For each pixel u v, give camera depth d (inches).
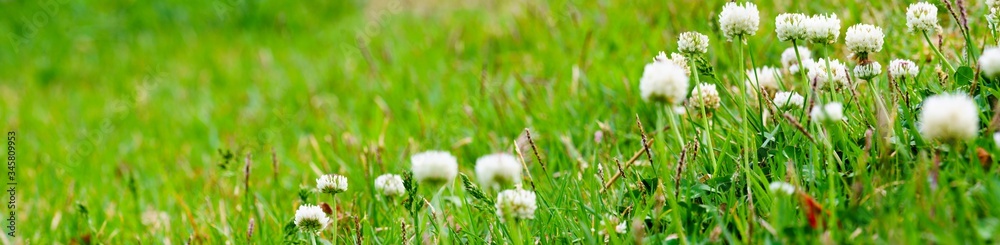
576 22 198.2
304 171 151.6
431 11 298.8
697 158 92.3
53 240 138.3
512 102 158.1
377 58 247.8
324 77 243.9
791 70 99.9
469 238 88.5
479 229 98.4
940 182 68.1
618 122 136.3
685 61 91.7
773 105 93.1
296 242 99.1
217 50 317.1
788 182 78.7
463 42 229.1
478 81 186.5
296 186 142.4
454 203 105.3
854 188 70.2
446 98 186.4
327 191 88.5
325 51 286.2
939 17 125.7
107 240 133.7
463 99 176.2
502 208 74.2
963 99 63.6
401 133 166.7
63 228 140.2
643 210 82.2
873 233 67.2
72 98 283.7
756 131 94.7
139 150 210.5
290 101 230.4
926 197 66.5
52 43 346.6
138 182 167.6
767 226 70.3
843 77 90.5
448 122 163.6
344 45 278.2
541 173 122.6
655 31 171.9
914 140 79.9
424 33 260.8
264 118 221.5
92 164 196.4
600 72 160.4
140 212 150.4
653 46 163.5
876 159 78.5
